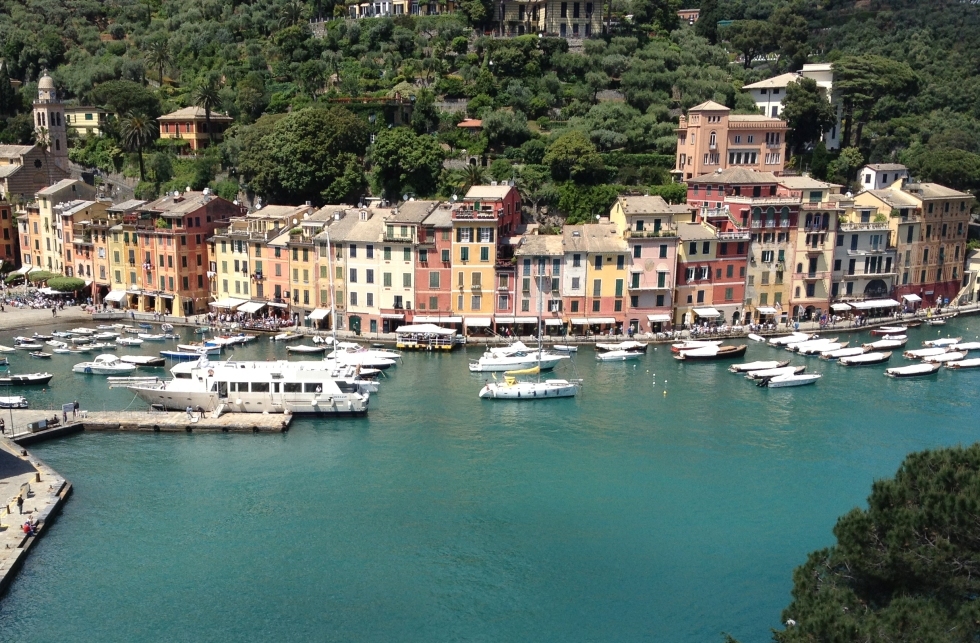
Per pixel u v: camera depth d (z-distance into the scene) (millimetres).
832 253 173375
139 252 179500
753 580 79875
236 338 153750
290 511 92062
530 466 103625
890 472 102625
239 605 75688
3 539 82938
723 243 164750
